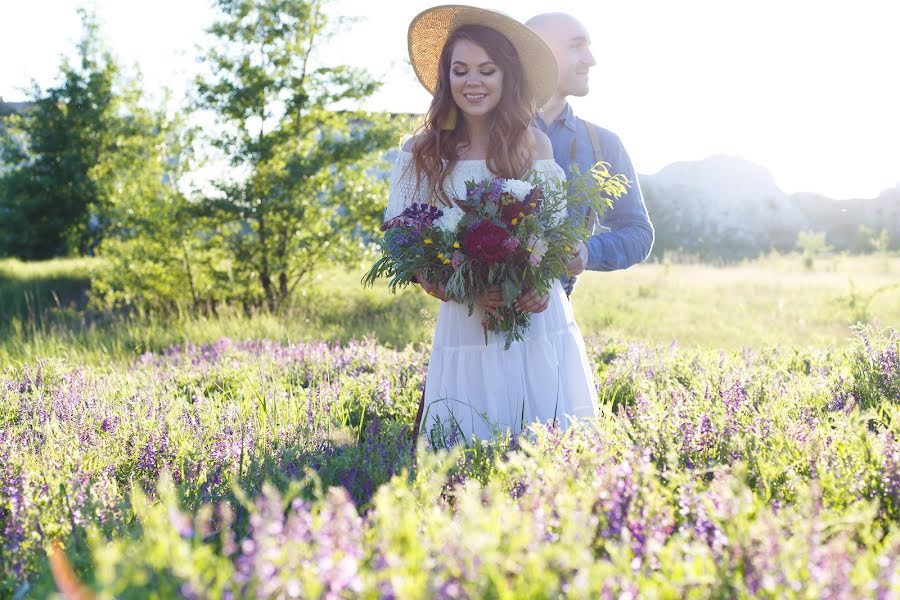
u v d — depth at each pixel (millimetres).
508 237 3445
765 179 39969
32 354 8750
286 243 14516
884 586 1630
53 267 24094
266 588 1566
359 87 14547
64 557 2311
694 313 12219
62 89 27844
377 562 1676
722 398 4012
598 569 1640
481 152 4004
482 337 3902
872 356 4656
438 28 4074
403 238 3570
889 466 2600
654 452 3068
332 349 8461
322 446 3732
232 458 3727
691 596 1747
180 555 1617
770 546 1794
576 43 4391
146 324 12398
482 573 1623
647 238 4352
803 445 3041
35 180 28219
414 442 3949
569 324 4113
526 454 3102
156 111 14812
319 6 14234
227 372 7039
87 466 3510
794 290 15500
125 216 14672
